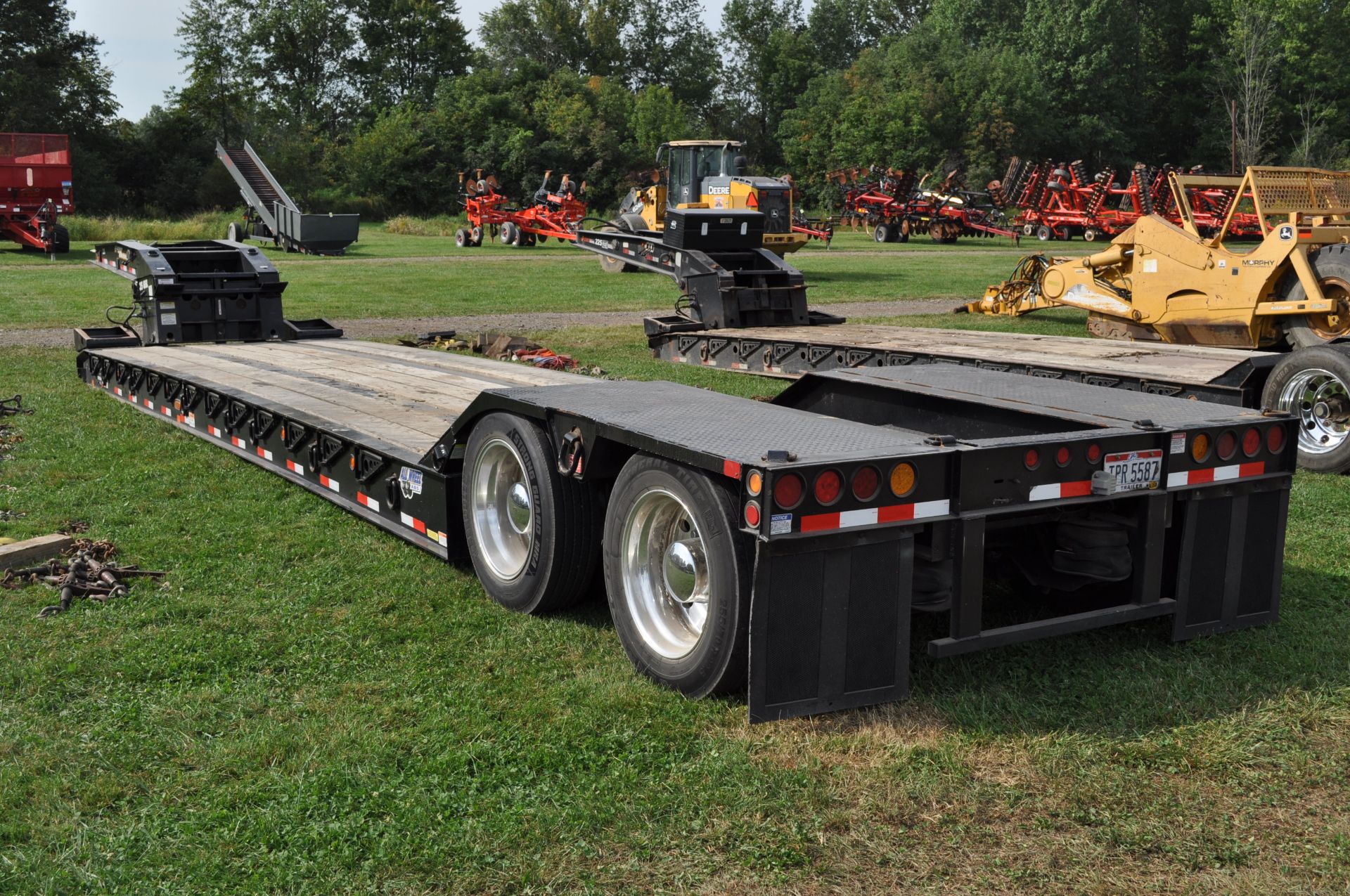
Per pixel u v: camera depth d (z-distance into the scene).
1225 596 4.12
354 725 3.43
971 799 3.03
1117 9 68.00
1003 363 8.45
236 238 34.12
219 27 69.62
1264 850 2.82
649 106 65.31
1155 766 3.23
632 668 3.90
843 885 2.65
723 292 12.37
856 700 3.43
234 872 2.67
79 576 4.70
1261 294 10.61
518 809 2.94
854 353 9.84
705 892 2.62
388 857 2.72
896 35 88.25
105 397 9.30
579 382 7.40
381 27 74.25
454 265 26.48
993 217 40.31
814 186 65.88
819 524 3.23
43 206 26.98
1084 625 3.78
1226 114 66.31
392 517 5.22
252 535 5.48
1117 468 3.75
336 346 10.08
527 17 86.06
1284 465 4.14
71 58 57.78
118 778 3.11
